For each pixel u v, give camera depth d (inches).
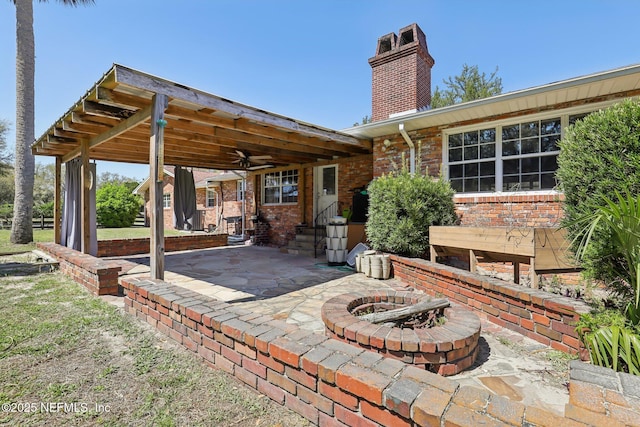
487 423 44.2
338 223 274.7
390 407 51.8
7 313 134.0
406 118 246.7
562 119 210.4
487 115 233.5
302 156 352.5
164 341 106.6
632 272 81.1
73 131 222.2
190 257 328.8
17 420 67.5
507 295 124.3
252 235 462.6
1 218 774.5
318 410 63.6
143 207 963.3
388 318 109.2
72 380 83.0
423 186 221.9
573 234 117.0
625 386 54.4
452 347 88.6
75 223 274.2
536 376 89.2
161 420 67.7
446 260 245.0
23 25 400.5
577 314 98.3
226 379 83.1
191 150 315.0
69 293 167.9
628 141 106.1
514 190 227.1
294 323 133.0
